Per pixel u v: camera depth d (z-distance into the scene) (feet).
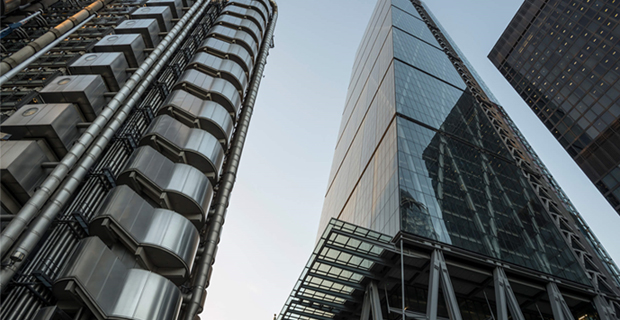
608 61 264.31
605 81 262.06
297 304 131.95
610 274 145.89
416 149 164.14
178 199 79.87
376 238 115.03
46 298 54.29
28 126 69.87
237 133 128.98
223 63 126.52
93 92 83.10
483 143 204.13
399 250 111.86
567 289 131.44
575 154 273.13
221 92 111.65
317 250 116.67
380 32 373.81
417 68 254.88
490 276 121.08
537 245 142.82
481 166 180.14
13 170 60.80
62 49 115.03
